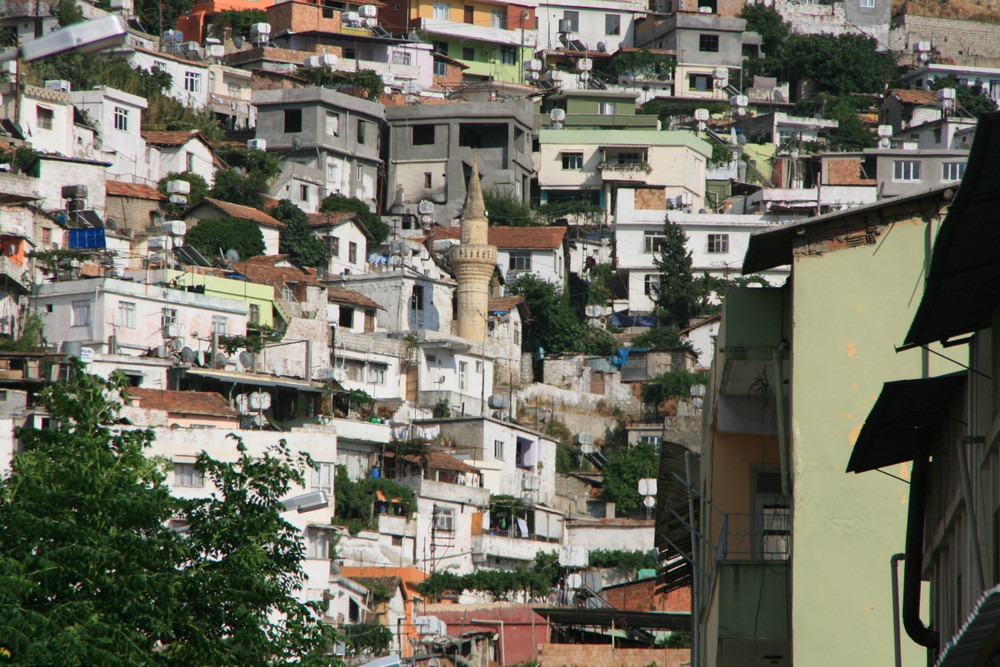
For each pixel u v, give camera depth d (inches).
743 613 1904.5
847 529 1793.8
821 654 1768.0
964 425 1381.6
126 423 2431.1
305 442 6496.1
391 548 7391.7
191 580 2276.1
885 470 1803.6
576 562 6894.7
